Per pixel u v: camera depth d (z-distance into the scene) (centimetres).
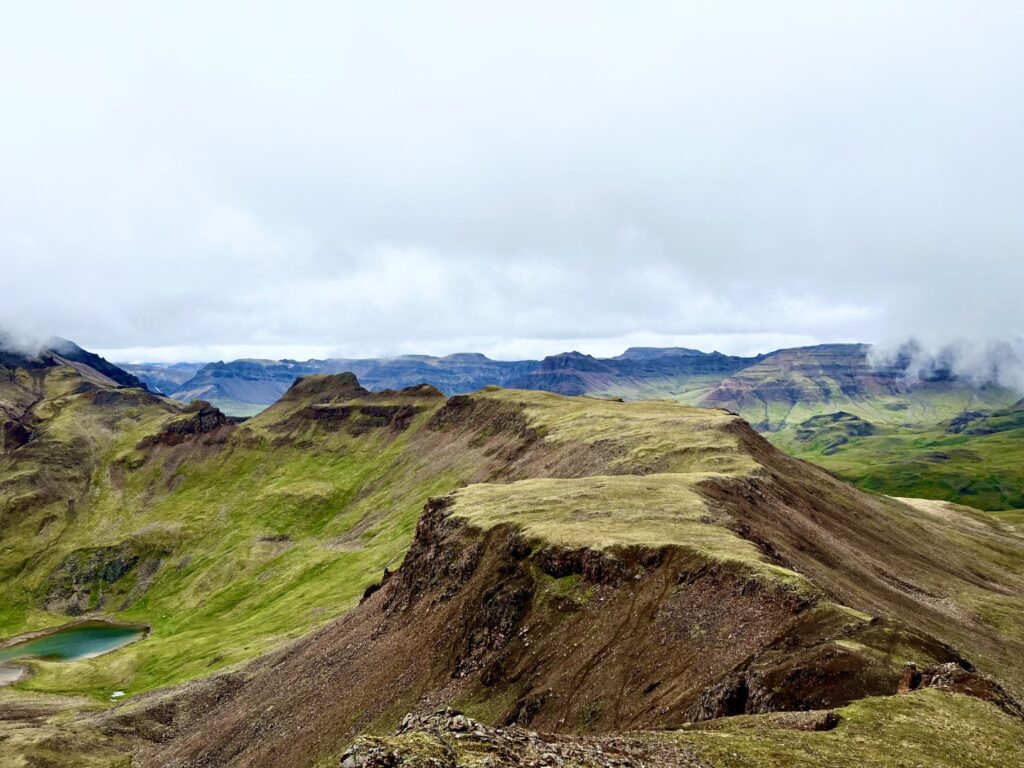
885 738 3136
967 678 4019
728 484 10738
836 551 9975
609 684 5803
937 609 9100
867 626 4969
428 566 9875
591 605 7031
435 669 7719
